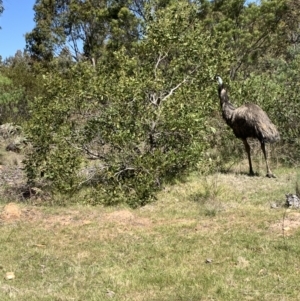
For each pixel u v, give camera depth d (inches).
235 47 738.8
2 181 459.5
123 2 828.0
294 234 237.5
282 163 421.1
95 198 336.8
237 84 454.6
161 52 413.7
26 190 396.2
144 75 383.9
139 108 367.6
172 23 409.1
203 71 420.2
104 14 853.8
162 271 203.8
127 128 361.1
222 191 331.3
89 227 272.8
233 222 266.1
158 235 253.1
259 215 273.6
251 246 226.7
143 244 239.8
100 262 218.5
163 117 365.4
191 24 441.7
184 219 280.7
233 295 177.9
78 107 386.9
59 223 283.6
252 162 424.8
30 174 385.7
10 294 183.8
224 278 193.5
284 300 171.6
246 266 204.7
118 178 358.6
